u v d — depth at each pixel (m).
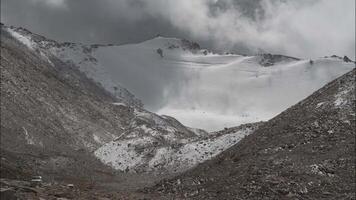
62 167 101.44
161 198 41.94
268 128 55.31
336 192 36.44
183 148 116.25
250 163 45.28
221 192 40.47
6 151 89.19
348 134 45.50
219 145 106.06
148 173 114.06
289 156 43.75
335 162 40.72
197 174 51.25
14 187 29.06
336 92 54.47
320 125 48.53
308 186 37.62
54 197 28.97
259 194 37.47
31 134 128.00
